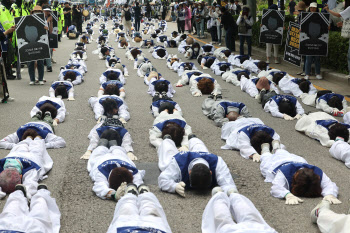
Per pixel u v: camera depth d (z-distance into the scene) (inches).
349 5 443.5
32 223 171.3
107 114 363.9
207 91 476.1
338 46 533.6
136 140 315.0
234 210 184.1
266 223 178.5
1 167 229.6
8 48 544.1
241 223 166.1
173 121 302.7
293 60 575.8
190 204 213.2
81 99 452.4
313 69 583.5
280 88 481.1
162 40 1047.6
